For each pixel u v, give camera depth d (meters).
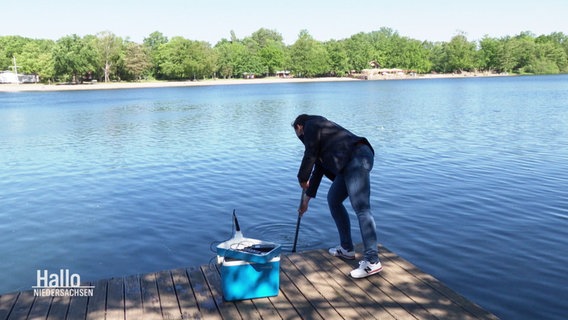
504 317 4.56
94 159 13.85
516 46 124.00
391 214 7.82
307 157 4.12
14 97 56.22
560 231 6.90
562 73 125.62
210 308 3.58
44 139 18.58
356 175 3.99
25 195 9.66
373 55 128.38
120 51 95.69
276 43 137.25
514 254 6.08
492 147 14.66
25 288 5.39
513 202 8.46
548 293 5.02
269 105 35.84
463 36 125.88
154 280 4.11
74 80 94.19
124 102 43.47
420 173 10.96
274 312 3.52
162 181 10.70
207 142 16.97
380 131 18.94
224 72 115.62
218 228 7.38
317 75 127.38
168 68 101.19
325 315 3.46
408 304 3.62
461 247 6.34
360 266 4.10
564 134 17.38
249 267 3.67
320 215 7.88
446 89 56.97
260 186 10.09
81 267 6.00
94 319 3.43
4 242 6.93
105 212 8.35
